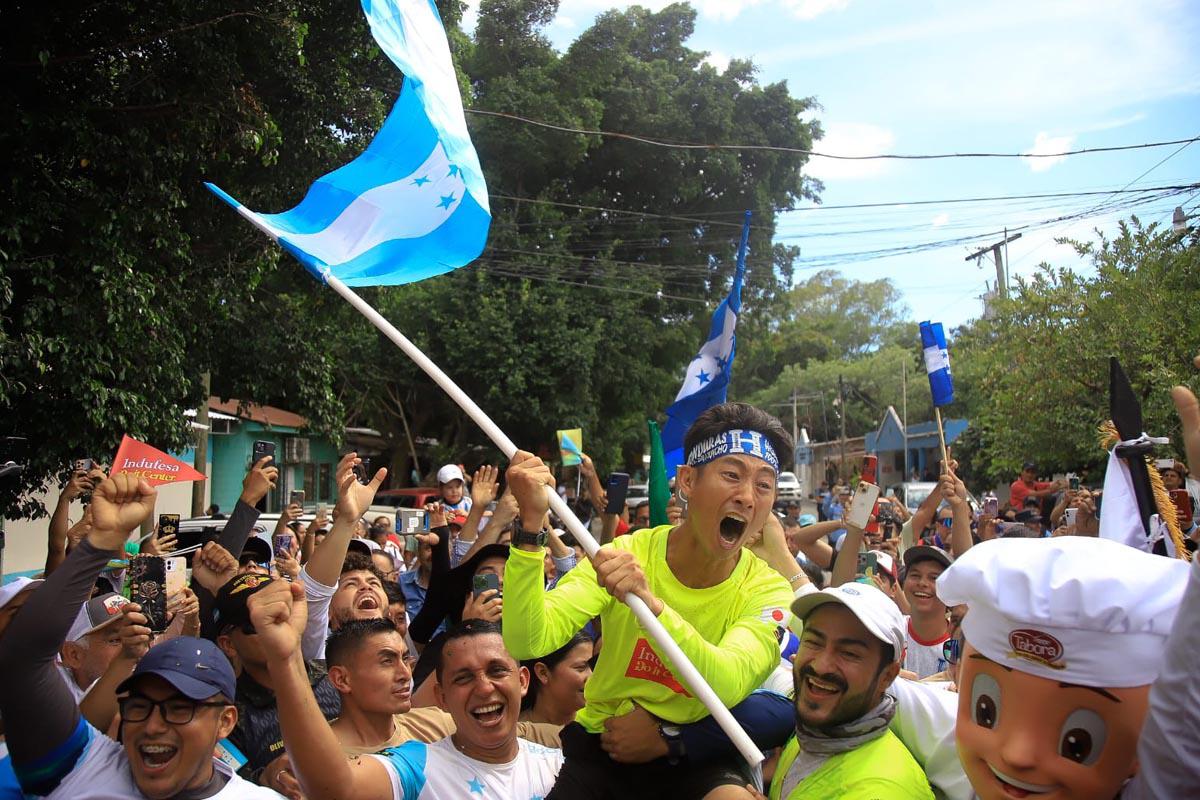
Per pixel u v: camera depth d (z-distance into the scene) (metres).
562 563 6.21
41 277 7.76
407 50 3.79
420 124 3.80
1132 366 14.90
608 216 28.06
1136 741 1.86
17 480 8.12
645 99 27.50
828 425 59.44
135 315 8.28
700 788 2.82
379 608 4.79
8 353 7.36
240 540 5.30
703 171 28.30
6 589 3.57
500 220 25.78
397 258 3.67
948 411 36.50
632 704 2.93
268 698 3.91
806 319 75.81
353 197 3.77
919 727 2.66
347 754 3.38
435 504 7.68
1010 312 17.23
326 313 13.60
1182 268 14.72
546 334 24.80
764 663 2.83
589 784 2.95
